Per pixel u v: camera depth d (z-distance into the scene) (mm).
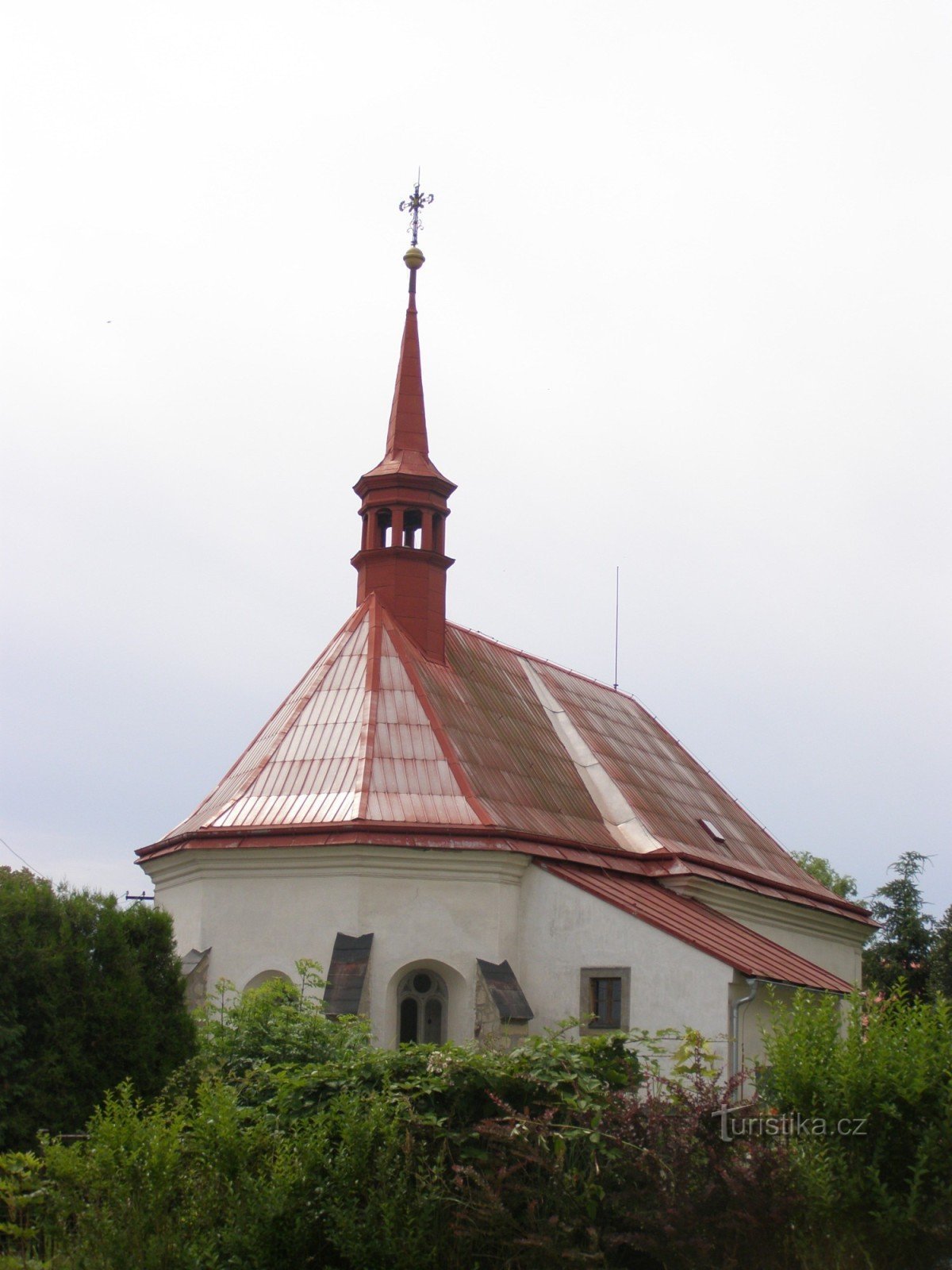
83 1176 17625
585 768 44188
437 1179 18375
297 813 35344
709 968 32938
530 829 36875
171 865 36250
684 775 50875
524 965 35031
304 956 34000
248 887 34906
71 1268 17016
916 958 55219
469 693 41656
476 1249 18203
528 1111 18891
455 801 35938
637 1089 21016
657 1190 18000
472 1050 20469
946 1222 17422
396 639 40188
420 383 44594
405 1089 19891
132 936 24406
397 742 37188
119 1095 22766
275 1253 17734
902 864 56844
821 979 35156
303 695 39125
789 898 45688
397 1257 17641
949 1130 17703
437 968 34406
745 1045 32781
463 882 34688
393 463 42875
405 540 42750
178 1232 17406
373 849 34062
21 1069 22234
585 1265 17719
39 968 22625
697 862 41250
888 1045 18500
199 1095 19578
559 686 48031
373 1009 33469
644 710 54219
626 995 33719
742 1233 17484
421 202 46375
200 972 34188
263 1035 25312
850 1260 17469
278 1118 19734
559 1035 21984
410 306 45500
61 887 24391
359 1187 18188
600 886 36062
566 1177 18234
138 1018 23453
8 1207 18766
